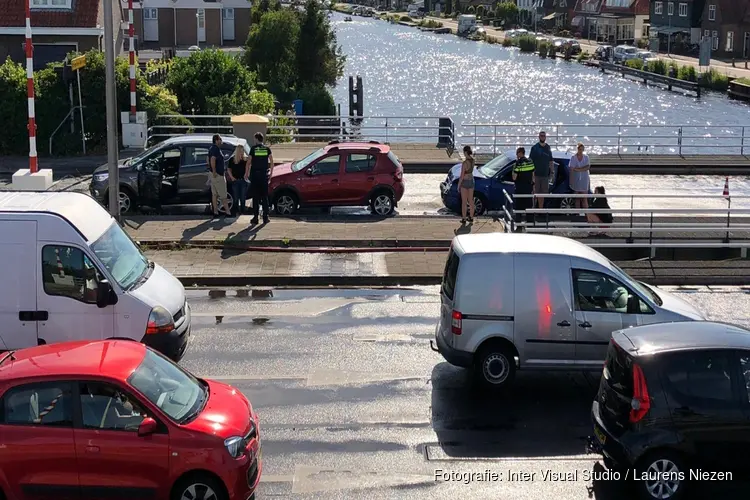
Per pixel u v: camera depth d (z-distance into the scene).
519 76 97.50
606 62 101.38
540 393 13.73
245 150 24.34
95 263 13.12
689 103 77.69
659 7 110.69
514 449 11.75
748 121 67.38
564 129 62.84
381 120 67.62
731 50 99.75
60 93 33.31
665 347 10.33
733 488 10.63
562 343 13.56
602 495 10.53
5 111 32.72
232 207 23.75
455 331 13.60
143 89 35.16
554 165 24.06
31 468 9.38
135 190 23.75
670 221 24.45
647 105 76.50
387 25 181.75
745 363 10.20
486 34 147.12
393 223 22.91
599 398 10.94
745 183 31.69
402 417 12.70
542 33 137.12
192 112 40.22
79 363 9.84
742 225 22.55
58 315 13.09
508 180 24.73
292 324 16.56
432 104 77.44
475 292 13.54
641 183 31.42
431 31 163.62
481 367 13.70
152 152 23.83
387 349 15.34
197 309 17.39
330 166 24.28
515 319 13.52
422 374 14.30
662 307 13.62
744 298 18.73
